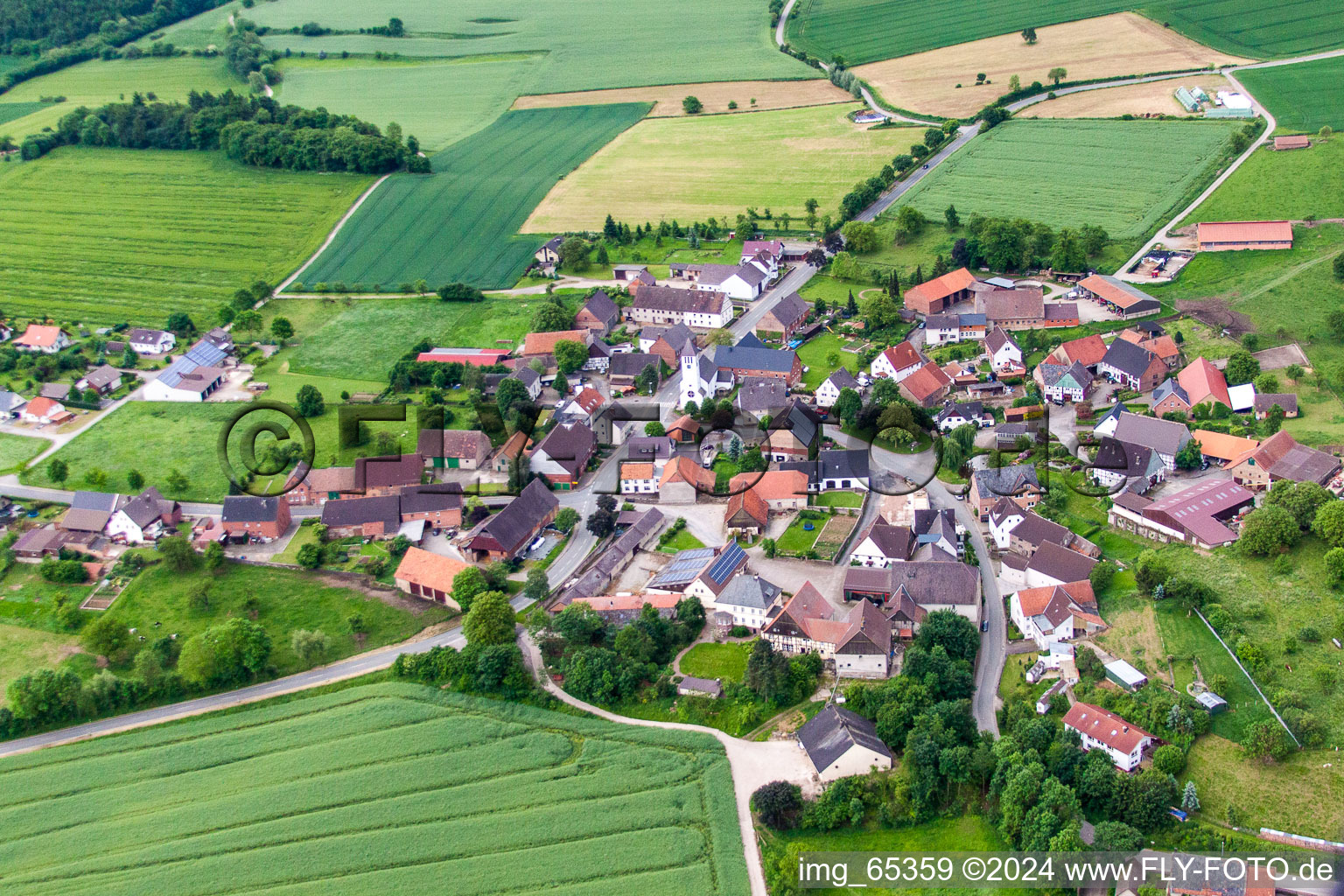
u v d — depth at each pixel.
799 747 178.25
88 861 167.50
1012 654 193.25
